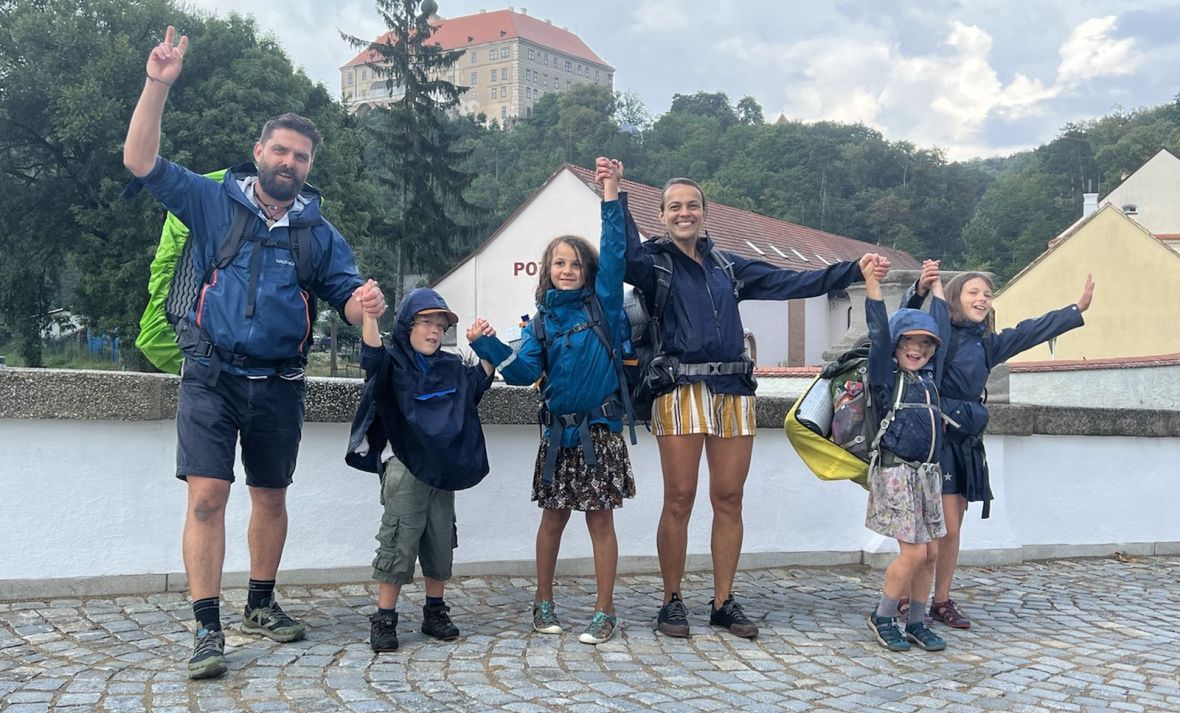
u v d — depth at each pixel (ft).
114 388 15.60
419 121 154.92
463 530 18.06
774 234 159.12
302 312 13.29
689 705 11.80
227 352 12.76
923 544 14.89
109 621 14.29
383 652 13.34
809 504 20.71
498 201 321.11
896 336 15.31
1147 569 22.44
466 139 370.12
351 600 16.12
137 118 12.26
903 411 15.16
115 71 124.88
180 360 14.85
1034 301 93.61
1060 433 23.06
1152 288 88.53
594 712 11.37
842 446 15.97
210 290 12.83
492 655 13.44
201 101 124.88
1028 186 323.37
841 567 20.76
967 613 17.53
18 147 134.00
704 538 19.81
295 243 13.26
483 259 131.95
